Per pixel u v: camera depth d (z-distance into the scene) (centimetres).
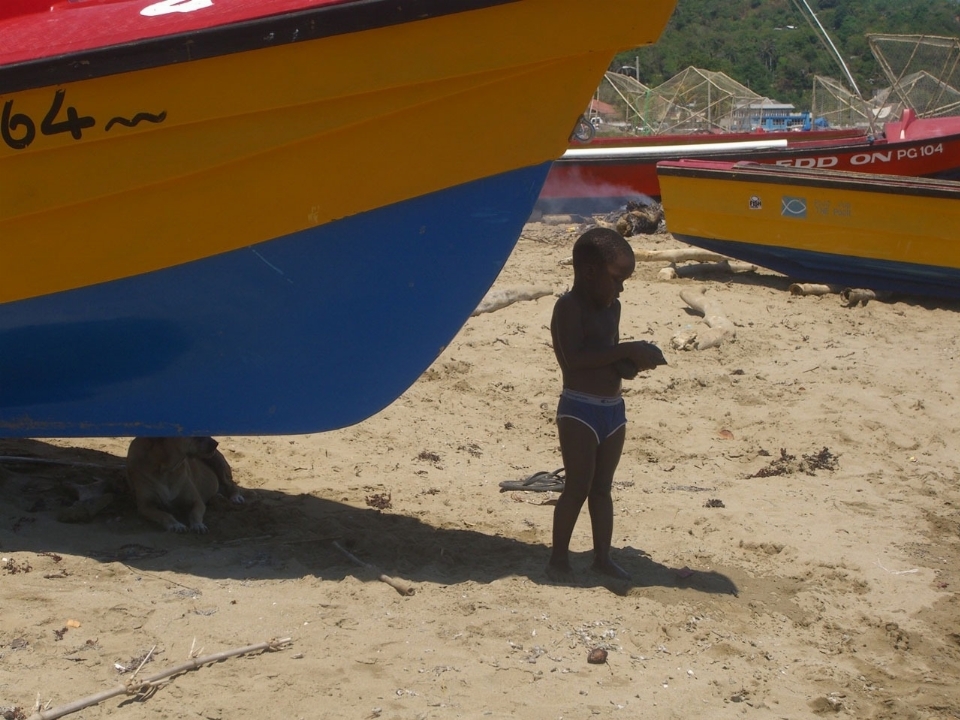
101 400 588
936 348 1121
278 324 562
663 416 898
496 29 503
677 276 1404
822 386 971
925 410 914
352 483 704
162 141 517
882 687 466
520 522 648
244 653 440
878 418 888
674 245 1633
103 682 413
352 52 503
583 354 520
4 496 607
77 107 510
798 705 442
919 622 536
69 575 504
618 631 490
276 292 553
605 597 527
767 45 5950
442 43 504
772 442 841
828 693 455
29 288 550
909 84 2095
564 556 544
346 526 613
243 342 566
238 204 532
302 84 507
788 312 1248
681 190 1391
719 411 912
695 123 2462
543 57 510
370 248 546
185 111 511
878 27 5866
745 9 6869
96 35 518
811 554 612
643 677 451
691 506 691
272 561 548
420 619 488
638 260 1492
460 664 446
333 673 432
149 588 499
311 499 665
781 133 2141
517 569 558
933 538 653
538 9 501
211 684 416
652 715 421
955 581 587
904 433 860
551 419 893
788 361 1059
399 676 434
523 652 462
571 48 510
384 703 413
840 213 1284
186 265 544
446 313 571
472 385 965
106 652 435
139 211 532
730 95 2519
